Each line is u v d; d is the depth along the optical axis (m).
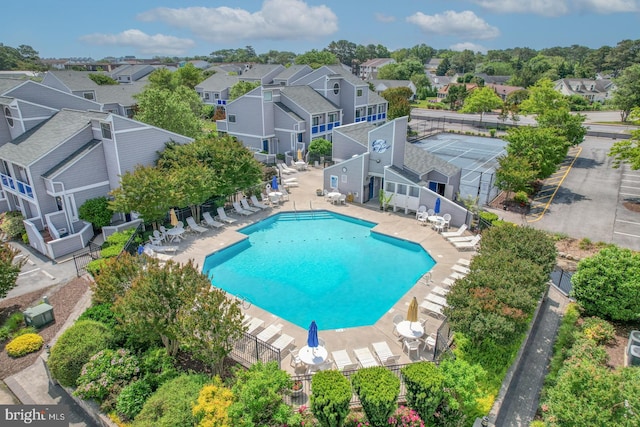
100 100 64.88
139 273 16.75
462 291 16.03
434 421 13.20
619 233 29.72
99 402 14.08
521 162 35.12
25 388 15.53
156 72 77.00
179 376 14.30
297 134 48.72
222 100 80.44
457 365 13.55
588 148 57.31
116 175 29.92
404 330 16.84
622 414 11.62
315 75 59.66
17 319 19.14
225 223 30.72
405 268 24.84
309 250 27.28
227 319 14.12
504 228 21.25
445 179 33.66
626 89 74.19
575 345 17.22
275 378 13.21
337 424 11.99
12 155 29.58
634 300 18.45
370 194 35.81
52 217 27.88
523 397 15.34
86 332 15.70
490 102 76.81
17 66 160.12
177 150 31.22
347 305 20.95
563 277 23.78
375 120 62.56
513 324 14.66
